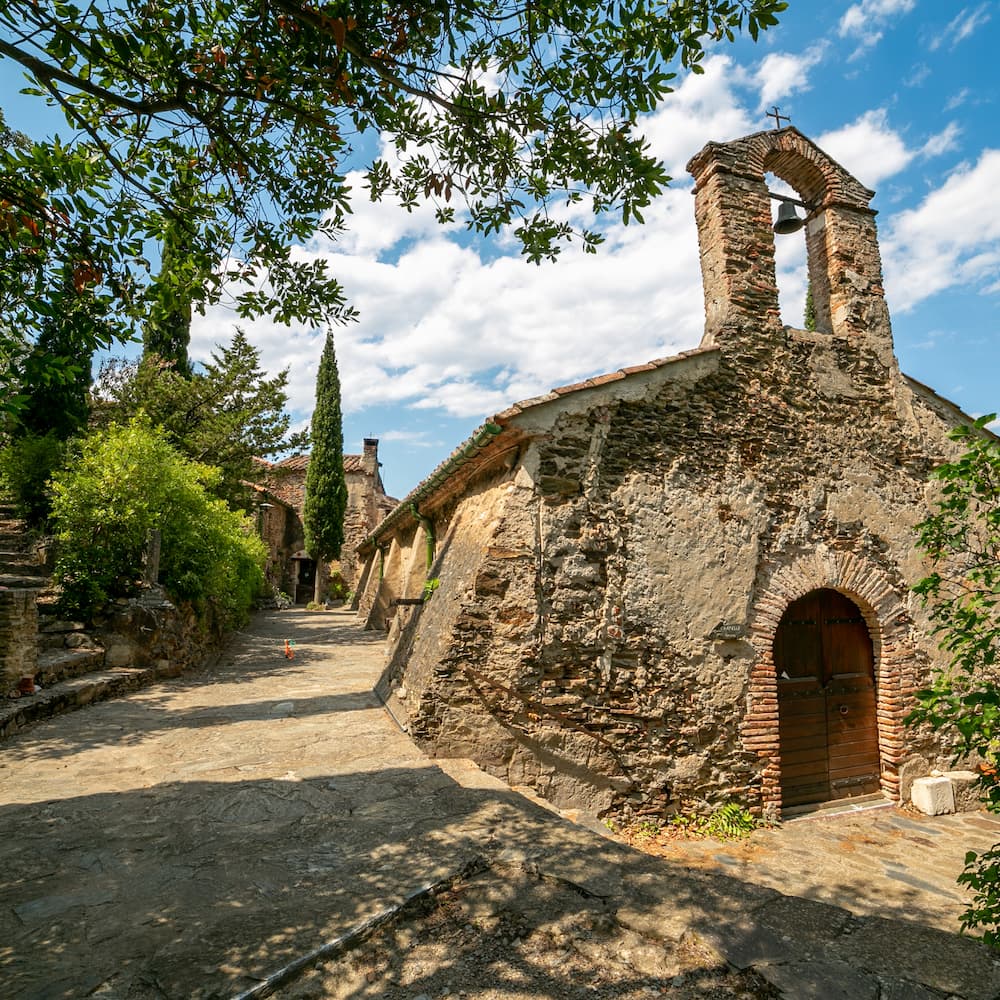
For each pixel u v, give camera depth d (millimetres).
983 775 4000
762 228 8516
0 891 3283
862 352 8852
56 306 3883
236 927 2887
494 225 4938
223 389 20531
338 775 5254
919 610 8391
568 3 3547
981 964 2592
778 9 3338
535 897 3201
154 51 3551
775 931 2830
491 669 6316
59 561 9953
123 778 5188
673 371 7570
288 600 30688
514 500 6617
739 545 7516
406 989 2512
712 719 7051
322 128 4043
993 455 4078
